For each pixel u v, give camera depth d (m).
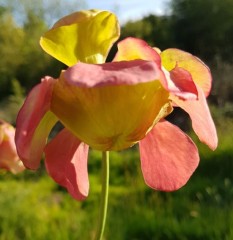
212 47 23.44
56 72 21.88
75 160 1.23
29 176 10.55
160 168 1.25
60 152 1.23
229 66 16.33
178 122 14.34
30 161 0.99
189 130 13.96
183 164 1.24
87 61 1.19
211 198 6.55
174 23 23.75
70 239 5.62
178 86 1.01
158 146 1.25
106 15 1.18
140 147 1.26
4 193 7.39
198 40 23.58
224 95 15.32
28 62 22.17
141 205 6.74
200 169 8.90
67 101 1.03
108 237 5.50
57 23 1.17
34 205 7.46
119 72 0.91
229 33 23.41
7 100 20.17
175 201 6.66
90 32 1.18
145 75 0.90
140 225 5.78
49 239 5.80
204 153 9.13
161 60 1.06
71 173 1.22
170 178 1.24
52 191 9.37
